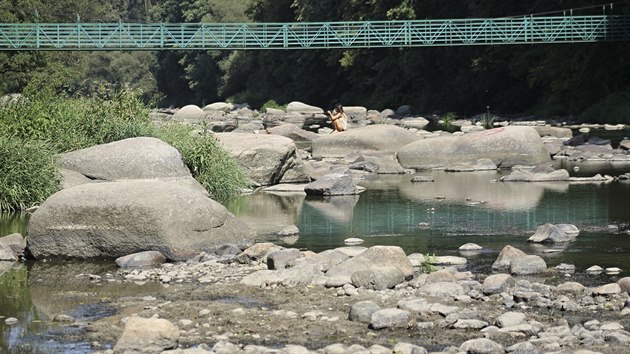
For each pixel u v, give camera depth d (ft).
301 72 341.82
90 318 45.29
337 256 55.98
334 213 79.10
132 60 493.77
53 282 53.36
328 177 93.04
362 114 276.82
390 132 130.31
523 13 263.70
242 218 76.74
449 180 103.24
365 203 85.10
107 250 59.26
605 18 223.51
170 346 39.81
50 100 100.42
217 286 50.88
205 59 415.85
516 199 85.81
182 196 59.93
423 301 45.29
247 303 47.14
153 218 58.39
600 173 106.11
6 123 90.07
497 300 46.85
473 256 59.67
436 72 283.38
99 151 80.23
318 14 325.01
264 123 236.63
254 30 271.90
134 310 46.24
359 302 44.34
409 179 105.60
